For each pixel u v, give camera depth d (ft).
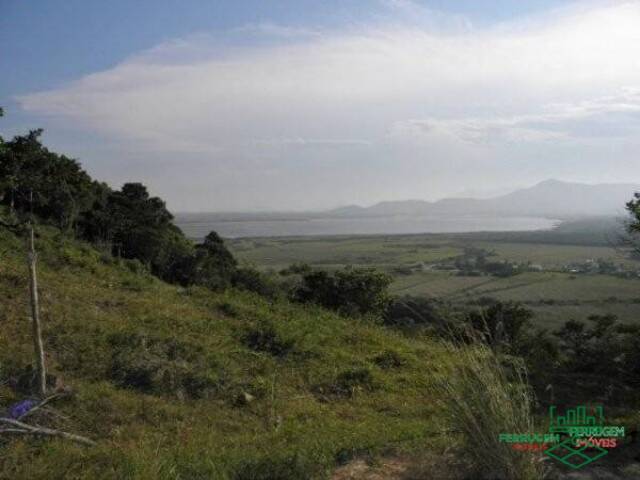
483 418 11.50
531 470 10.99
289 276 73.56
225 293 46.42
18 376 20.38
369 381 26.13
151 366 23.43
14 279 33.81
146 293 41.09
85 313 30.35
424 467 12.55
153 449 16.24
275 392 23.97
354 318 46.19
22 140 62.34
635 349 29.01
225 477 12.75
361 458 13.93
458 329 14.89
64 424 17.63
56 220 67.97
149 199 88.69
